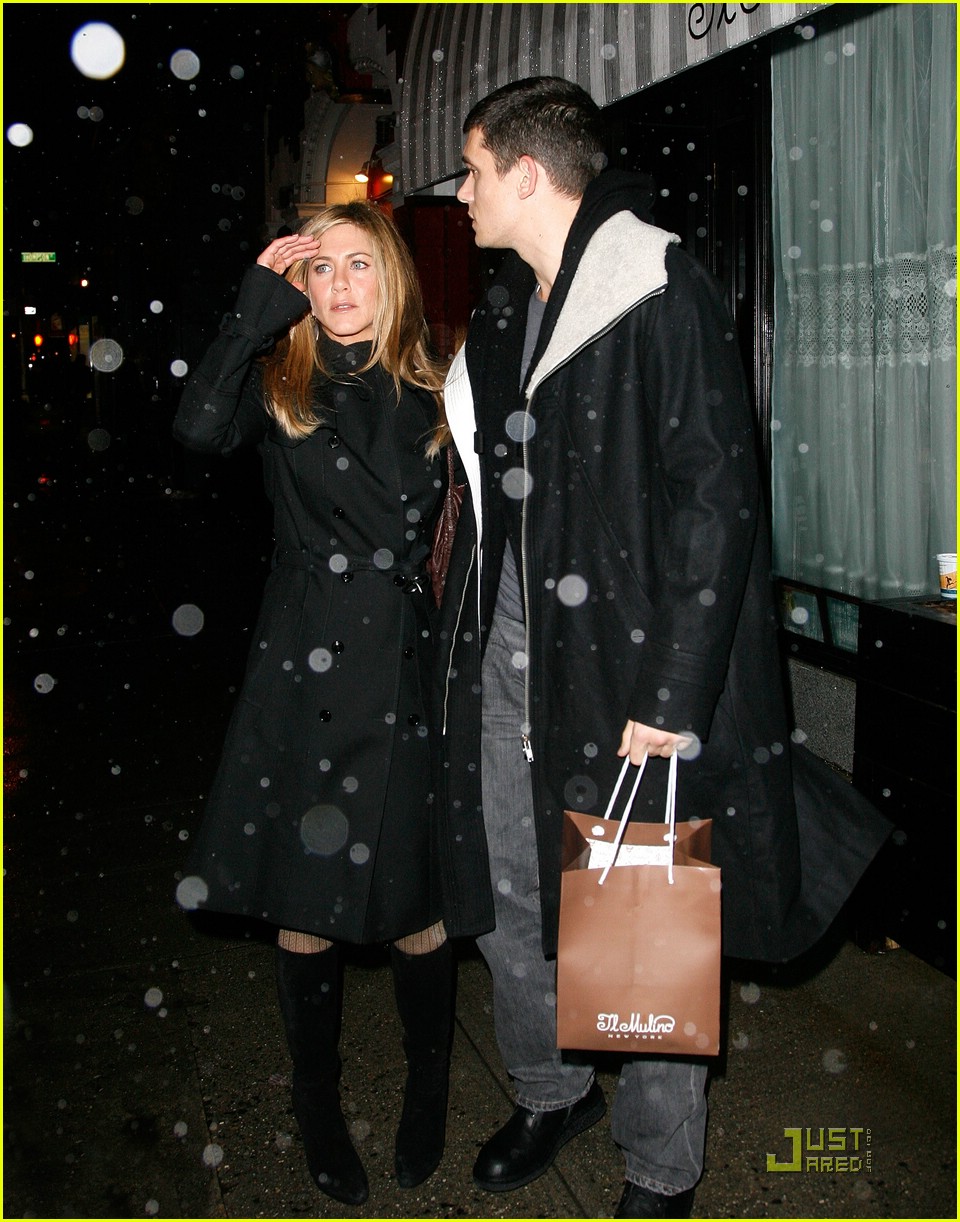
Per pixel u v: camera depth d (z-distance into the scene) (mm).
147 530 11859
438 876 2283
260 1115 2539
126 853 3986
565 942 1790
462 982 3156
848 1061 2641
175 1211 2232
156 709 5699
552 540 1930
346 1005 3010
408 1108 2352
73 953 3311
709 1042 1768
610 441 1870
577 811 1970
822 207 3625
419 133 5383
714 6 2953
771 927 1942
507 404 2061
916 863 2832
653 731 1775
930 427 3287
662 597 1785
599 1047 1789
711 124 4160
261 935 3420
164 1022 2941
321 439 2184
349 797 2170
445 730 2182
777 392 3939
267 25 9578
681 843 1823
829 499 3727
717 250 4195
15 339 29438
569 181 1938
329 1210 2227
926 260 3252
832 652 3607
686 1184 2086
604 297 1812
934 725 2736
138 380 19000
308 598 2219
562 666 1951
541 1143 2309
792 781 2004
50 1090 2648
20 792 4582
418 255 6227
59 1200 2270
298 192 10211
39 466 18672
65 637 7316
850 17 3416
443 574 2334
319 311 2184
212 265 14242
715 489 1763
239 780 2217
